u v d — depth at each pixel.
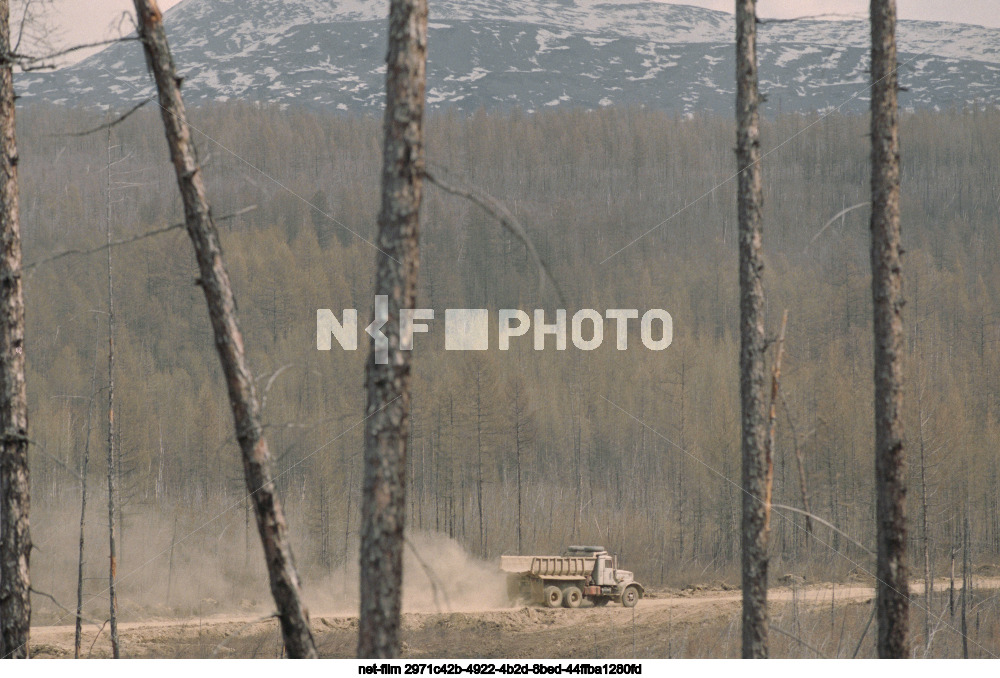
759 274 49.62
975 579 162.75
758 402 49.00
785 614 111.69
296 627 37.19
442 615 119.12
